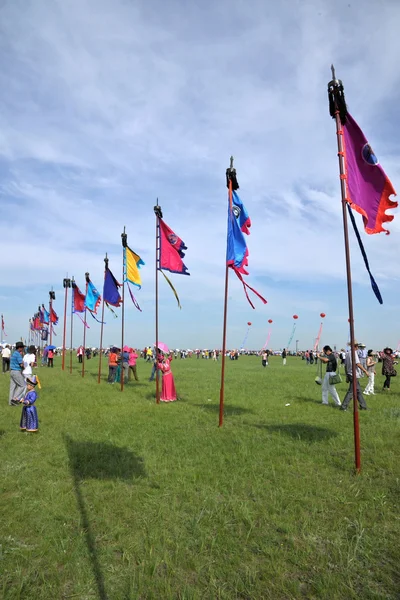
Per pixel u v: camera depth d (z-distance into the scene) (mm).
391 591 3619
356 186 7629
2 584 3732
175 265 14836
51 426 10430
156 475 6555
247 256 10961
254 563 4094
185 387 20031
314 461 7281
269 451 7887
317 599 3553
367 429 9742
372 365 17078
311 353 49469
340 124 7559
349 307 7156
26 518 5047
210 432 9664
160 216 14859
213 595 3592
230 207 10953
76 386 20156
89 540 4516
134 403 14477
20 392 14273
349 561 4004
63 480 6395
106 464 7109
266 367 40281
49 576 3900
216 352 66250
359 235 7523
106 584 3758
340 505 5395
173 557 4180
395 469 6762
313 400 15250
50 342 37719
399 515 5059
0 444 8578
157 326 15188
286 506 5352
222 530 4668
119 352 22766
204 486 6039
